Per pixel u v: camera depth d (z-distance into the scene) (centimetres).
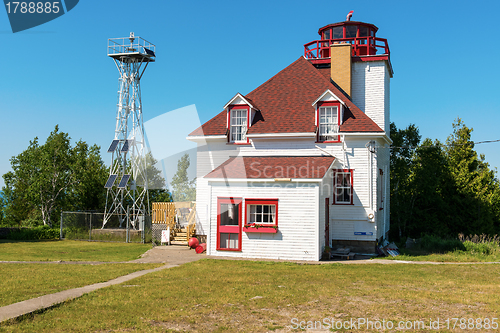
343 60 2642
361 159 2242
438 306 1020
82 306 991
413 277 1472
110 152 2984
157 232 2617
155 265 1719
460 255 2222
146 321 883
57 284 1244
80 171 4350
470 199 3259
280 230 1953
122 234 2922
